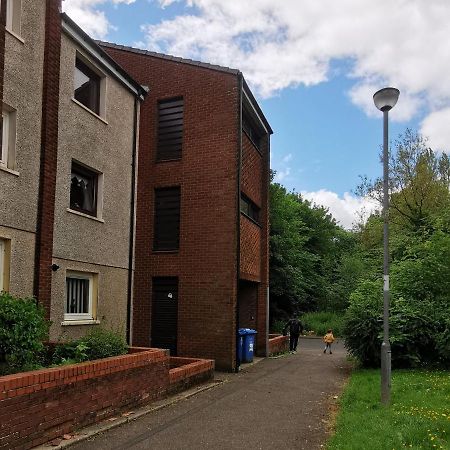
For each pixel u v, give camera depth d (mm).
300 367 14656
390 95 9266
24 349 6566
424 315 13211
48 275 9250
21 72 8875
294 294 36750
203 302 14094
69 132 10336
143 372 8109
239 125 14391
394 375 11695
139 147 15219
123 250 12281
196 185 14586
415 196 22906
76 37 10492
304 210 48000
